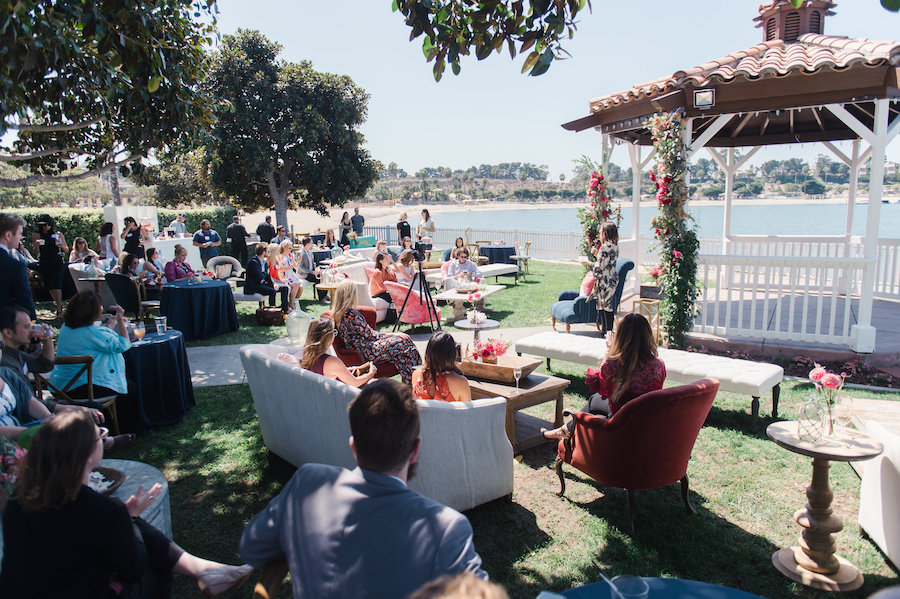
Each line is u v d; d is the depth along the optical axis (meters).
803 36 8.69
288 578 3.34
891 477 3.39
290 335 7.60
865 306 7.04
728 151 12.20
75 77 6.19
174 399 5.77
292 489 1.86
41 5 4.55
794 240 12.02
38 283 12.18
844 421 3.40
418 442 1.87
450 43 4.02
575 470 4.75
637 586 1.68
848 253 11.16
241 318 10.82
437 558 1.61
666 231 7.78
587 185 10.62
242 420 5.78
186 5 6.82
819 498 3.32
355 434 1.80
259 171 24.83
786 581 3.30
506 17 4.07
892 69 6.51
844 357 7.03
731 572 3.39
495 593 0.91
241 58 24.67
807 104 7.15
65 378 4.93
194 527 3.87
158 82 5.01
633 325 3.84
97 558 2.06
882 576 3.32
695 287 7.83
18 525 2.02
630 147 11.33
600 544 3.67
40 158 8.30
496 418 3.87
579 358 6.45
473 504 3.93
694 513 4.02
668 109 7.62
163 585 2.45
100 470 3.09
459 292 10.02
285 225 26.70
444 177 149.00
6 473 2.56
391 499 1.72
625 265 8.47
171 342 5.71
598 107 9.15
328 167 26.08
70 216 15.84
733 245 12.35
